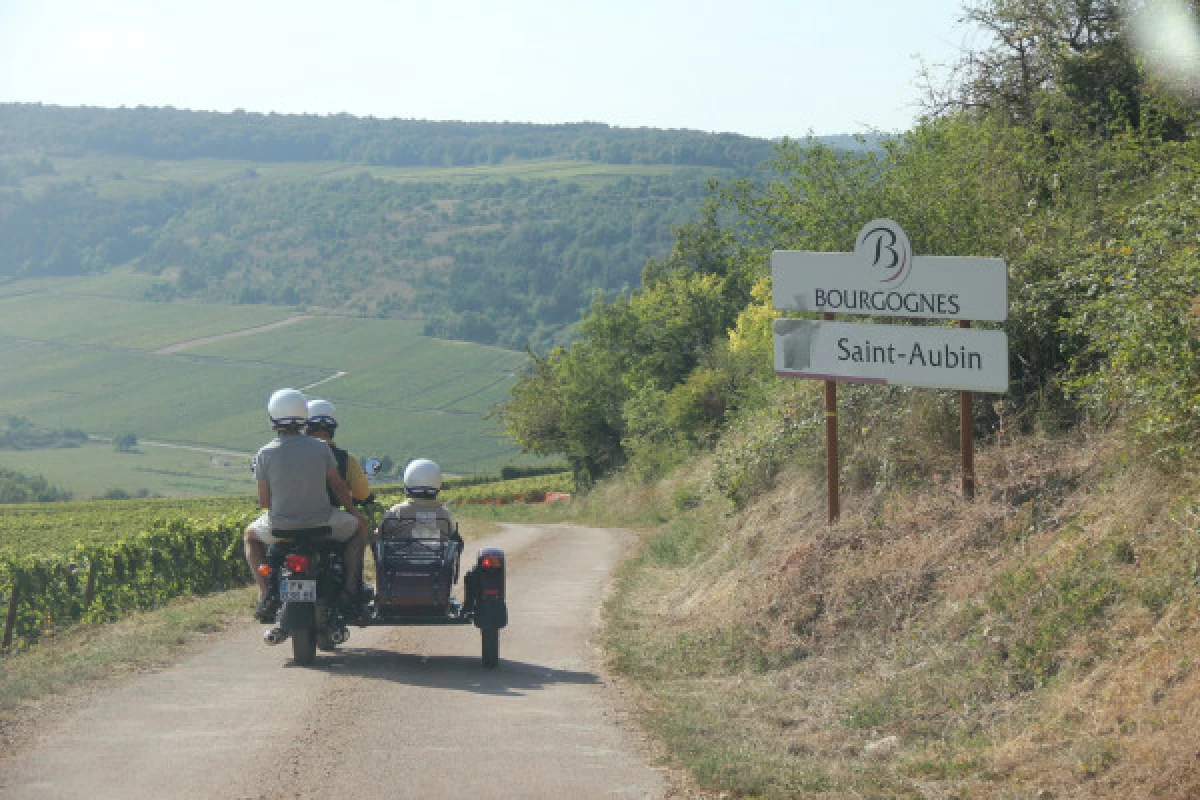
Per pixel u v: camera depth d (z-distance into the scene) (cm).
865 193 1450
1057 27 1723
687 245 7344
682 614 1382
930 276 1093
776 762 705
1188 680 642
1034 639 810
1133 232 1109
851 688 902
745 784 653
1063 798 595
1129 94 1631
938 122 1677
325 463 1028
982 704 779
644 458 4731
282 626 1002
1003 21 1775
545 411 6900
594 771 686
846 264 1155
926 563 1017
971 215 1359
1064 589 820
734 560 1427
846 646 998
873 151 1516
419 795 626
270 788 633
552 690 959
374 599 1067
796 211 1480
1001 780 644
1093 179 1347
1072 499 968
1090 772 612
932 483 1155
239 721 800
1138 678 681
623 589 1739
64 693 897
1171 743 596
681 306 6353
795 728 841
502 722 816
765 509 1488
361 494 1107
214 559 2042
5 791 619
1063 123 1595
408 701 884
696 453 4122
